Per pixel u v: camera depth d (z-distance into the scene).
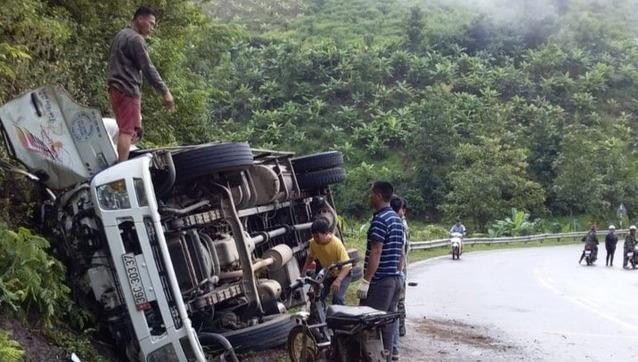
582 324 11.52
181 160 6.66
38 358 5.48
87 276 6.30
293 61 80.12
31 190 6.98
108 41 11.45
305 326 6.38
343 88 79.12
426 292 15.41
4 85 7.76
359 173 63.31
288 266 8.64
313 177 10.44
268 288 7.38
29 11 8.38
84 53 10.55
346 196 61.69
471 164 60.00
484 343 9.74
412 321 11.29
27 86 8.25
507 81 82.19
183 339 5.86
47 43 8.99
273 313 7.41
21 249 5.75
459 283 17.59
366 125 73.12
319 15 118.94
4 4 7.87
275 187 8.37
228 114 75.81
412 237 43.06
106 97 10.89
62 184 6.46
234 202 7.43
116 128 7.33
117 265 5.98
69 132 6.50
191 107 14.85
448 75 81.69
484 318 11.97
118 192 5.99
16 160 6.49
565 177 62.16
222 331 6.91
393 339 7.21
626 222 58.06
